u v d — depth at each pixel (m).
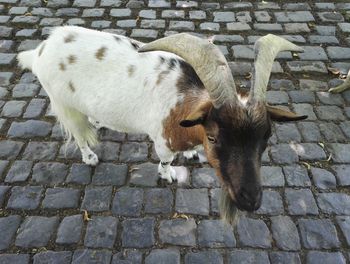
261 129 0.64
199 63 0.66
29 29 1.50
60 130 1.16
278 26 1.51
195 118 0.68
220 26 1.51
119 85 0.87
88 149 1.06
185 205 0.98
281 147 1.11
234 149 0.66
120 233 0.93
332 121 1.18
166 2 1.63
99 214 0.97
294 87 1.29
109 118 0.94
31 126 1.17
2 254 0.89
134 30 1.48
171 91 0.83
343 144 1.11
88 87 0.90
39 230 0.94
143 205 0.99
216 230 0.93
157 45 0.72
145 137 1.15
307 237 0.92
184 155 1.09
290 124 1.17
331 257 0.88
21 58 1.00
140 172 1.06
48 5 1.61
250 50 1.41
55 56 0.88
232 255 0.89
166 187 1.03
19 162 1.08
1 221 0.95
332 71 1.33
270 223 0.94
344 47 1.42
